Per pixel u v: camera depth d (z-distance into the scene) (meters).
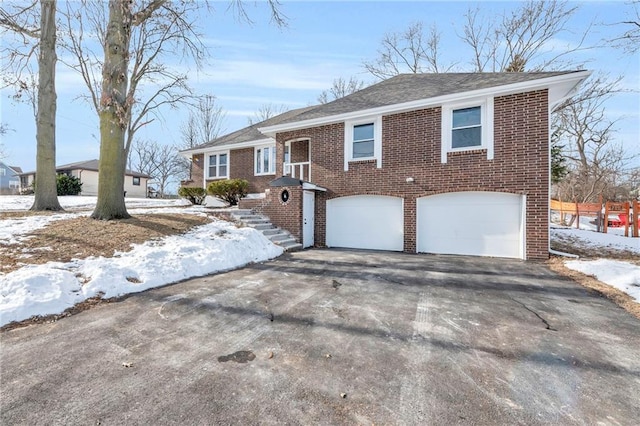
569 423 2.13
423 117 10.02
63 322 3.80
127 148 11.55
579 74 7.80
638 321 4.02
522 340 3.44
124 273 5.34
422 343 3.35
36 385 2.49
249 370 2.77
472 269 7.15
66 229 7.10
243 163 17.09
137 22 8.88
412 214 10.10
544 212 8.32
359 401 2.35
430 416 2.18
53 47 10.29
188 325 3.77
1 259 5.13
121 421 2.09
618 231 14.47
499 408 2.28
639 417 2.20
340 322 3.92
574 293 5.25
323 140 11.93
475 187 9.16
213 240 7.80
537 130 8.41
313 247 11.27
